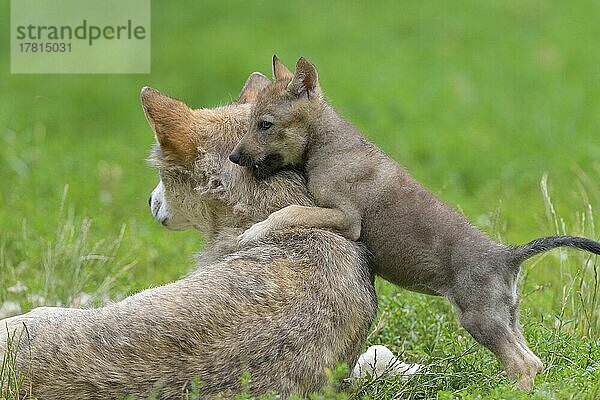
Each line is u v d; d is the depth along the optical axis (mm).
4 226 15945
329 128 10172
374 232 9914
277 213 9805
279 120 10062
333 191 9977
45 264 13422
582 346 10703
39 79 27641
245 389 8727
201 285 9172
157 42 30297
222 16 32500
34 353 8789
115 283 13352
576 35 31094
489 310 9547
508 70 28375
